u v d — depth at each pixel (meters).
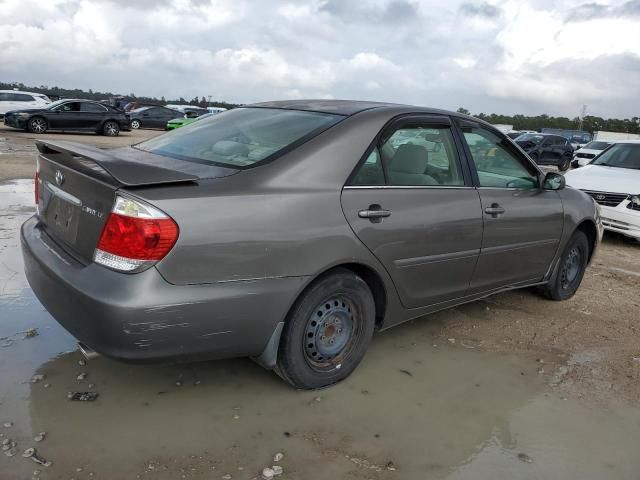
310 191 2.82
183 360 2.58
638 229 7.37
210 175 2.71
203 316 2.50
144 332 2.39
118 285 2.37
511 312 4.60
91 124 21.86
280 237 2.67
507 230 3.94
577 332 4.27
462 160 3.71
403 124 3.38
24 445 2.45
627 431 2.96
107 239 2.44
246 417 2.80
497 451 2.70
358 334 3.19
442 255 3.49
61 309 2.61
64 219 2.85
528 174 4.30
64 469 2.32
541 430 2.91
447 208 3.46
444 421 2.92
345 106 3.46
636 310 4.88
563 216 4.51
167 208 2.40
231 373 3.22
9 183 8.66
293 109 3.49
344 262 2.93
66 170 2.83
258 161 2.85
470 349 3.83
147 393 2.96
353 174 3.02
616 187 7.68
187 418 2.76
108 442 2.53
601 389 3.40
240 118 3.56
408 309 3.48
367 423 2.84
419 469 2.52
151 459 2.44
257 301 2.64
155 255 2.37
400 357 3.62
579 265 5.00
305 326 2.91
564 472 2.58
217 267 2.52
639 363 3.78
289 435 2.69
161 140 3.57
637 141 9.16
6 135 18.95
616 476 2.58
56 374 3.06
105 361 3.24
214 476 2.36
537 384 3.41
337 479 2.41
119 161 2.58
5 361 3.16
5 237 5.50
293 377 2.95
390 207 3.13
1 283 4.29
